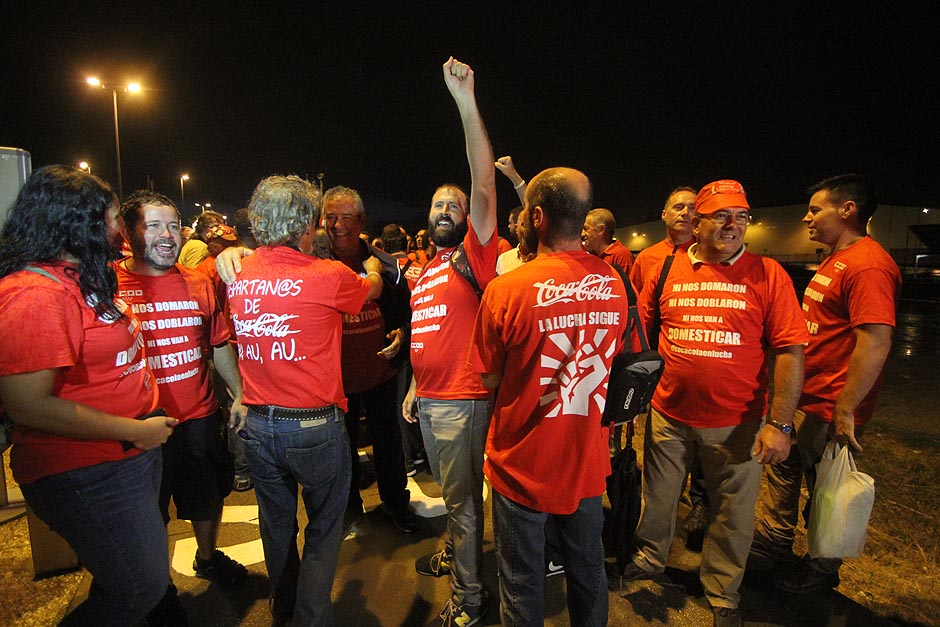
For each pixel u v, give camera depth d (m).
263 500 1.97
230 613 2.28
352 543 2.85
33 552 2.45
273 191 1.84
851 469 2.10
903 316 14.44
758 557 2.67
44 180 1.42
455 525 2.18
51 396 1.36
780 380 2.03
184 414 2.21
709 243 2.15
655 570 2.41
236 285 1.88
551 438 1.63
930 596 2.49
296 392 1.82
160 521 1.68
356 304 1.98
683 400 2.22
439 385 2.11
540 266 1.64
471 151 1.88
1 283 1.35
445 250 2.23
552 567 2.54
